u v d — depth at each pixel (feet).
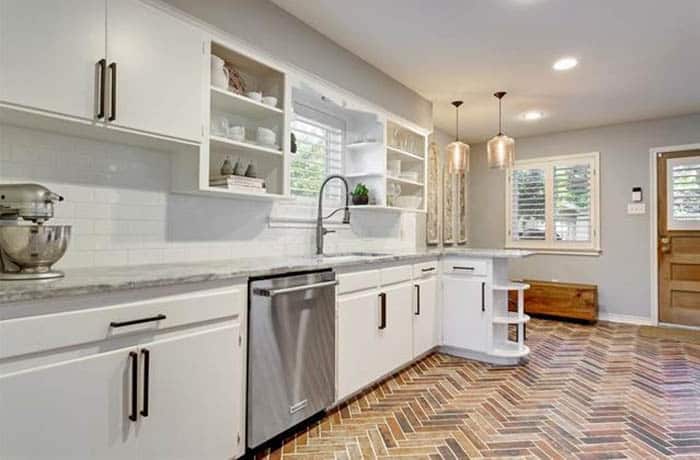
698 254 15.62
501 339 11.98
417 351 11.06
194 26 6.95
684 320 15.84
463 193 20.49
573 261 18.21
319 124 11.35
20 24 4.97
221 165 8.36
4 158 5.69
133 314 4.97
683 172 15.92
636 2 8.36
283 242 9.91
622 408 8.48
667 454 6.75
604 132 17.60
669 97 13.96
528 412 8.29
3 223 4.91
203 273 5.76
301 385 7.32
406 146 13.69
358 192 11.66
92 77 5.58
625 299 17.02
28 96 5.03
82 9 5.49
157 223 7.34
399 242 14.38
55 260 5.24
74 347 4.50
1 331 4.00
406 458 6.61
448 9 8.69
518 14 8.86
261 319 6.57
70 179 6.30
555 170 18.71
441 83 12.79
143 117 6.14
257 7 8.19
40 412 4.25
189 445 5.55
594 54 10.75
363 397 9.03
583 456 6.69
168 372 5.32
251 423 6.39
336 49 10.25
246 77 8.80
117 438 4.83
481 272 11.51
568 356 12.08
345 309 8.46
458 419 7.98
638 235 16.79
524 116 16.21
